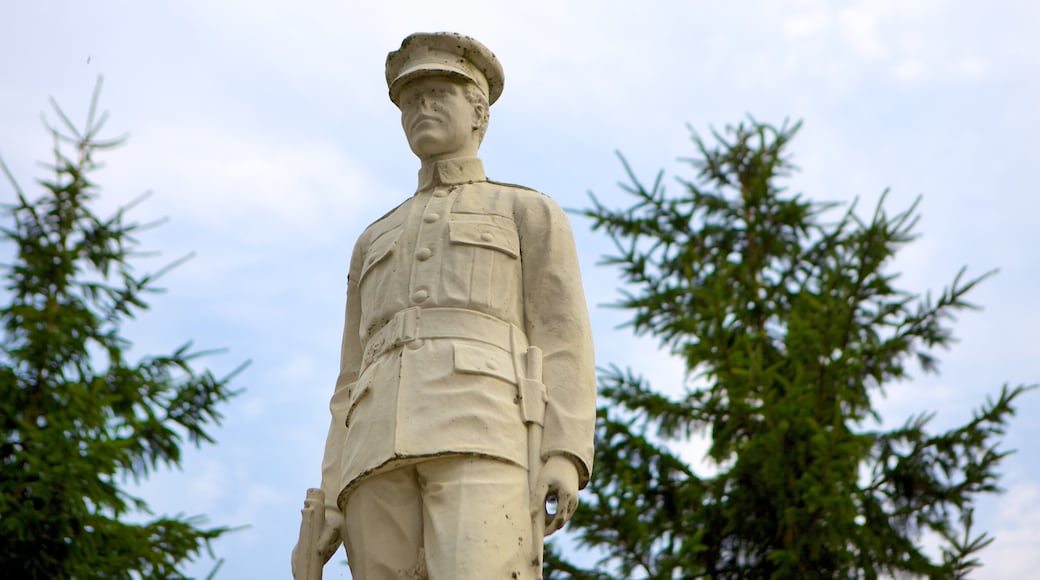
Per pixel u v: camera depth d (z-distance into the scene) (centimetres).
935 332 1309
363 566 493
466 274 518
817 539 1117
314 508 514
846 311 1270
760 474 1148
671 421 1266
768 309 1357
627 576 1068
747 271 1386
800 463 1136
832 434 1130
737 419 1189
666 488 1200
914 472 1216
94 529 934
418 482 491
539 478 488
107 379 1035
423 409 489
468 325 508
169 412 1040
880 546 1140
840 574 1121
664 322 1366
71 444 948
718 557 1176
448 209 538
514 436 491
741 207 1477
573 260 533
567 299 521
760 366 1181
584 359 512
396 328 510
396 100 574
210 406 1050
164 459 1030
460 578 464
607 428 1227
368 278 536
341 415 538
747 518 1160
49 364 1009
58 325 1023
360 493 496
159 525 965
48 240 1067
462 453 481
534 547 480
